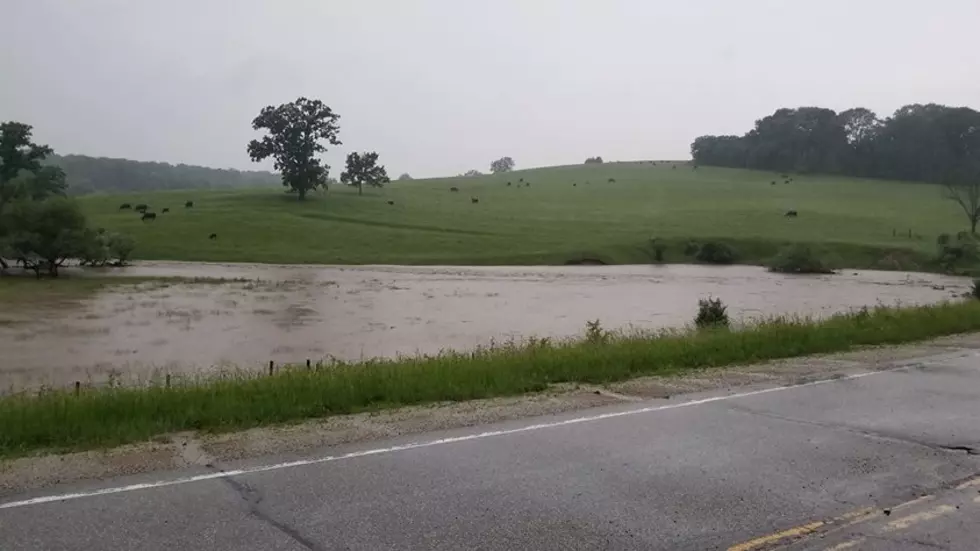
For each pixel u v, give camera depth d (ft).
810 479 20.70
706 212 370.53
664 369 38.24
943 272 233.14
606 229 311.68
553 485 19.81
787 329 51.19
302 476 20.13
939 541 16.49
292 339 80.53
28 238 172.55
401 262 241.55
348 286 156.04
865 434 25.71
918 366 40.24
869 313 67.92
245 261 236.84
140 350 71.87
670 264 256.11
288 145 383.24
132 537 15.88
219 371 57.41
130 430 24.03
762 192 466.29
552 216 355.56
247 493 18.72
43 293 131.54
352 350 72.79
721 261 263.29
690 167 651.66
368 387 30.89
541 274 204.95
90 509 17.43
